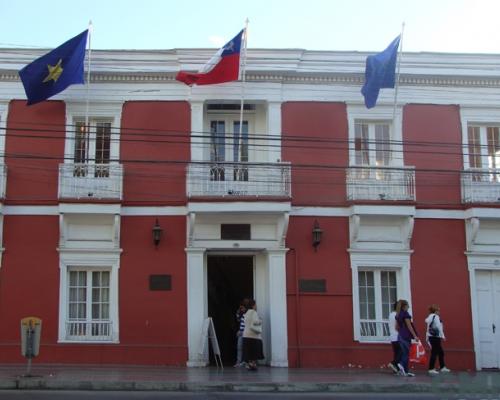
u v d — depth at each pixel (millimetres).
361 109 19797
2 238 18531
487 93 20188
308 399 13219
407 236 19188
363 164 19750
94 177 18703
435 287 19234
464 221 19578
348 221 19297
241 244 18984
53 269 18547
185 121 19406
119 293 18609
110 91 19375
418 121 19891
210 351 19609
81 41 18562
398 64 19328
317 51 19719
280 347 18594
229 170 18891
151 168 19125
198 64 19453
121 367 17734
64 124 19125
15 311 18297
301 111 19641
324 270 19062
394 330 17172
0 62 19109
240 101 19625
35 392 13555
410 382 15180
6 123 19016
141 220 18953
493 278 19609
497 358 19156
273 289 18828
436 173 19703
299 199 19234
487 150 20172
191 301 18672
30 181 18812
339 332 18828
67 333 18453
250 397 13344
